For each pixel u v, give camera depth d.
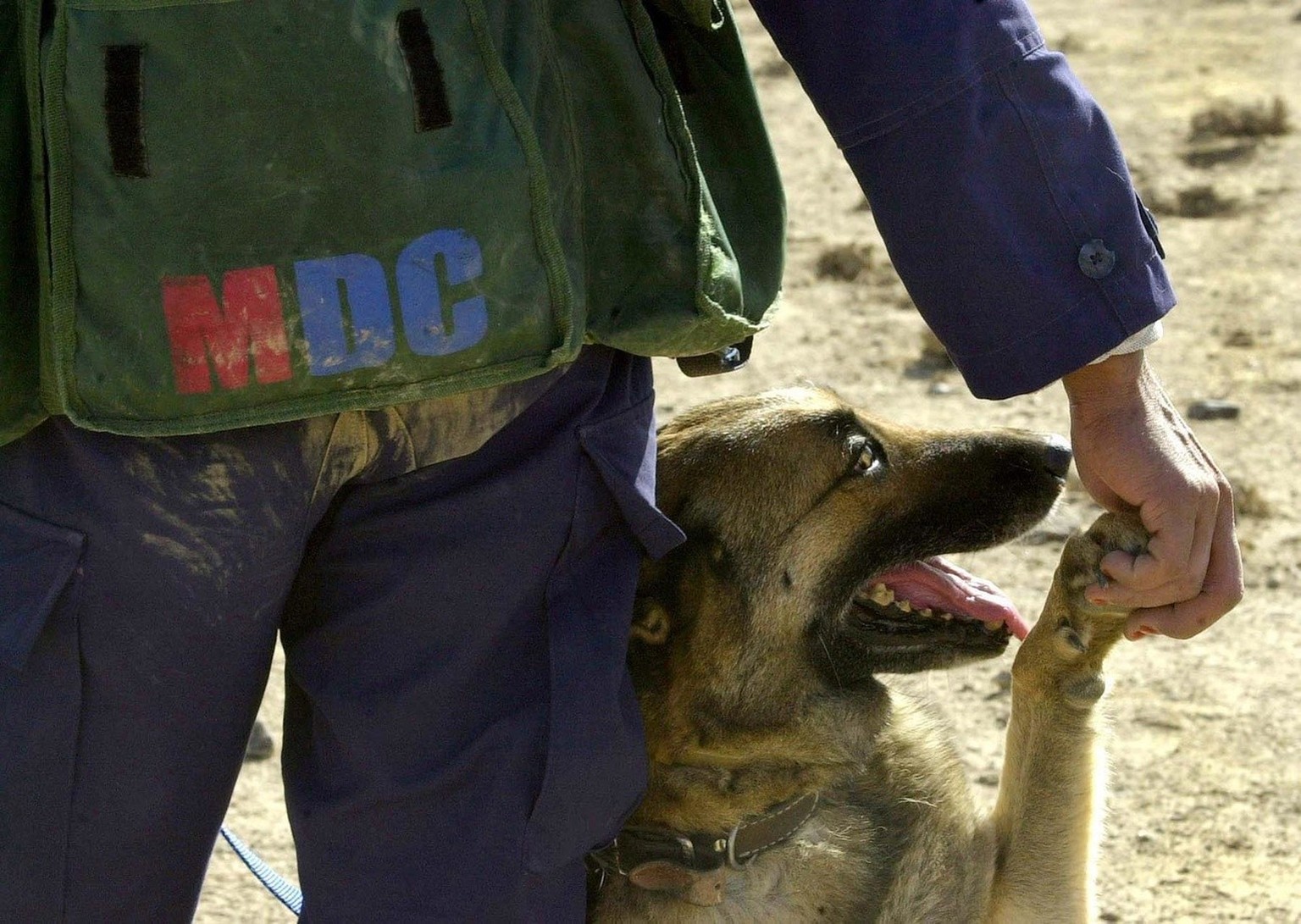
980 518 4.13
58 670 2.70
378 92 2.44
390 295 2.50
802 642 3.94
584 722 2.84
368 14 2.43
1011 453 4.18
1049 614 3.88
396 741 2.84
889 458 4.14
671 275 2.73
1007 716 6.22
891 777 4.05
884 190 2.85
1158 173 15.31
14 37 2.51
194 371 2.49
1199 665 6.53
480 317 2.53
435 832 2.85
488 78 2.51
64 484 2.66
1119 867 5.27
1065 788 4.11
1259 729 6.03
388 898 2.86
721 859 3.81
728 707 3.84
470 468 2.79
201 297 2.46
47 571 2.66
